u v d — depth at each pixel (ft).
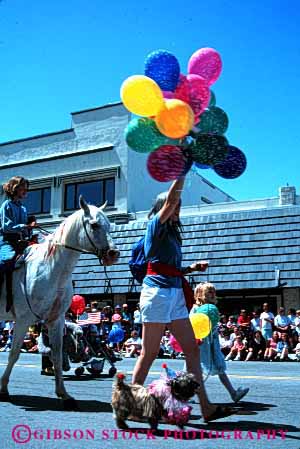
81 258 76.74
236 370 37.45
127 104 13.67
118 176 79.10
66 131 85.15
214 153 13.96
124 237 75.05
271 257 63.77
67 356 31.68
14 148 89.25
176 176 14.02
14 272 20.66
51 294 19.77
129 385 15.14
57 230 20.29
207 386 26.55
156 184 84.64
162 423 15.88
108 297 73.61
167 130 13.43
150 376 31.53
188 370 15.61
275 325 52.39
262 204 72.28
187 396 14.76
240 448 13.05
